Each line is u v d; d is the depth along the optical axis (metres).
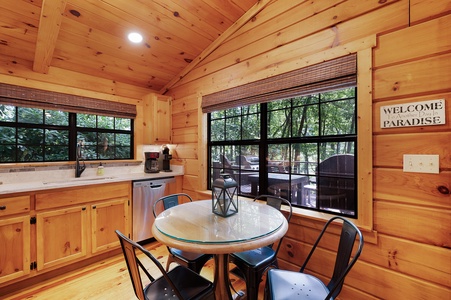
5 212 1.83
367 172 1.56
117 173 3.07
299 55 1.92
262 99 2.19
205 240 1.14
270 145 2.29
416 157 1.39
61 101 2.58
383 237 1.50
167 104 3.33
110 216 2.47
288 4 2.02
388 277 1.47
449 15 1.29
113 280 2.07
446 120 1.30
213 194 1.59
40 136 2.56
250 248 1.11
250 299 1.50
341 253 1.29
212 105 2.72
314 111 2.00
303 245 1.89
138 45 2.56
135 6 2.06
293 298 1.13
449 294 1.27
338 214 1.81
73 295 1.86
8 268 1.85
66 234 2.16
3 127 2.35
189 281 1.30
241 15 2.35
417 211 1.38
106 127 3.08
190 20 2.32
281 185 2.21
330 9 1.75
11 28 2.00
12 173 2.29
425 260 1.35
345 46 1.66
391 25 1.48
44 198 2.03
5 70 2.23
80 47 2.39
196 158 2.99
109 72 2.88
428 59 1.35
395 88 1.46
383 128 1.50
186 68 3.06
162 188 2.95
